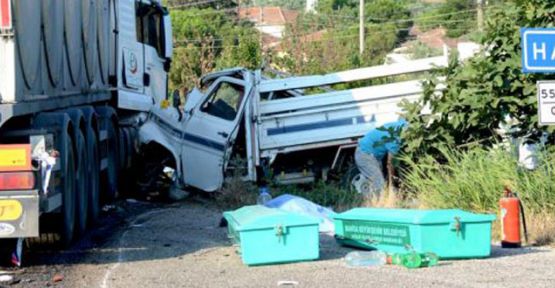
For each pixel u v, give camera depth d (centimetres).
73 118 1672
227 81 2427
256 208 1455
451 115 1916
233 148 2442
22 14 1359
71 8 1747
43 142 1346
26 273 1302
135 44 2505
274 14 12150
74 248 1563
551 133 1805
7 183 1301
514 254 1389
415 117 1956
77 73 1817
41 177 1322
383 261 1306
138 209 2225
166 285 1191
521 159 1856
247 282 1192
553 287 1112
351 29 8825
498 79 1830
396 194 2014
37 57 1457
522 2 1848
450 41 7975
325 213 1753
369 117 2400
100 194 2053
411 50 6900
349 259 1312
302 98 2406
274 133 2402
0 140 1354
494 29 1873
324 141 2394
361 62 4709
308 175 2462
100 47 2086
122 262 1400
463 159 1827
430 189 1839
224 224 1828
